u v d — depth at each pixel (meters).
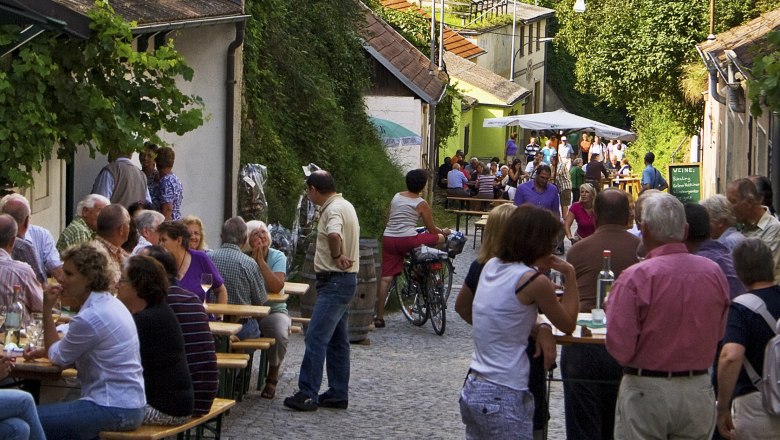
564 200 33.19
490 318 6.63
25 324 8.35
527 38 73.12
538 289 6.57
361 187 24.98
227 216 18.59
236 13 16.67
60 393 9.02
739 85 24.39
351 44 29.38
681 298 6.60
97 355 7.27
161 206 13.96
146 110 12.20
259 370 11.63
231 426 9.97
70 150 11.59
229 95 18.33
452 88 43.25
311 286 14.88
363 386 12.11
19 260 9.77
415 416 10.80
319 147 24.42
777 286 7.30
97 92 11.38
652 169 34.25
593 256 8.52
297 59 24.73
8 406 6.80
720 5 40.78
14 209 9.73
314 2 27.81
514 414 6.59
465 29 61.22
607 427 8.18
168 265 8.30
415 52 39.50
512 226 6.71
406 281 16.83
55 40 11.12
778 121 19.23
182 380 7.64
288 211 21.11
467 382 6.73
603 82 44.84
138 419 7.35
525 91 60.47
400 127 33.12
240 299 10.65
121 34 11.53
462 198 33.38
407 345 14.98
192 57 17.59
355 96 29.36
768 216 9.87
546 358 7.03
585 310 8.48
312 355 10.71
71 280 7.32
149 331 7.56
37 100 10.80
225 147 18.48
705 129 37.91
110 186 12.64
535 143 53.97
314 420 10.41
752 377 7.21
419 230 16.69
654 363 6.62
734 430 7.32
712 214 9.24
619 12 44.00
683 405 6.63
